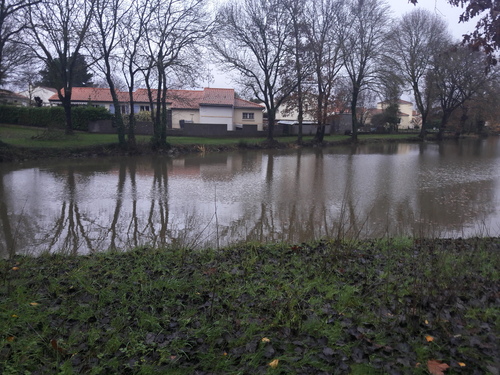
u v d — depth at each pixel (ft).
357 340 11.69
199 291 15.72
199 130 130.11
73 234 31.50
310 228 33.35
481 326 12.32
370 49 121.39
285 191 50.39
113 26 79.46
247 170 71.00
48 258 21.94
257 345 11.62
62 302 14.83
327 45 117.91
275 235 31.12
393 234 29.01
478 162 88.99
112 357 11.30
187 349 11.53
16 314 13.64
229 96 163.22
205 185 54.24
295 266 18.83
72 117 118.62
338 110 138.10
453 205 43.47
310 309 13.78
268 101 119.03
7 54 80.64
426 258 18.78
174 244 26.25
